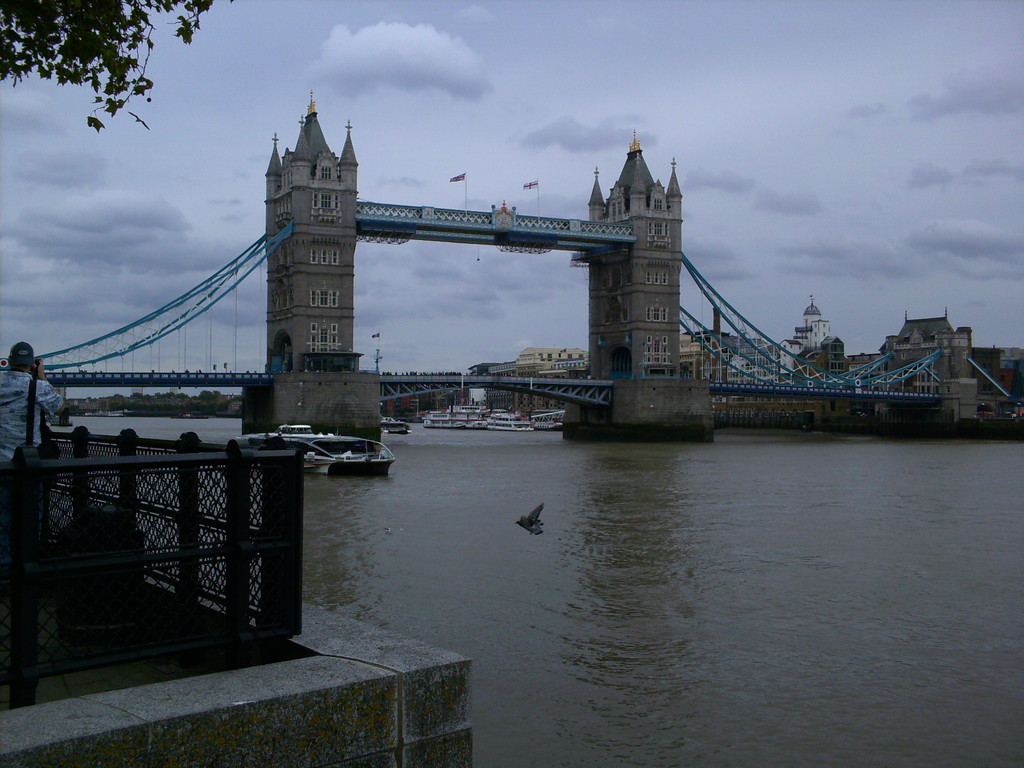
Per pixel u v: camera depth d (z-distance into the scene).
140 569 7.17
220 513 7.88
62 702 6.25
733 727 17.38
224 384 112.06
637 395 134.25
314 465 67.88
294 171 113.62
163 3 14.95
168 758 5.98
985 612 26.28
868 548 36.59
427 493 54.91
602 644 22.50
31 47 14.44
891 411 173.00
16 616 6.75
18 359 10.83
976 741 16.94
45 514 7.82
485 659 21.17
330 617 8.62
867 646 22.75
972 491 59.25
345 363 112.12
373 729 6.81
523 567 31.64
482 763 15.59
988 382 199.62
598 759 15.82
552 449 109.81
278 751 6.41
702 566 32.38
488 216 124.06
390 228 118.56
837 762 15.88
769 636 23.53
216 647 7.48
